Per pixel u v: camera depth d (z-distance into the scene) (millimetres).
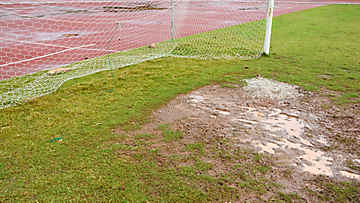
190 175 2943
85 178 2900
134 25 13414
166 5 16453
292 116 4320
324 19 14859
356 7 18625
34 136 3775
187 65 7250
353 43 9453
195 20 15016
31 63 7617
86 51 9008
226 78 6133
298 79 5992
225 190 2727
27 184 2816
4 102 4953
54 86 5738
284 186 2791
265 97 5066
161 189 2740
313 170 3047
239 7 18094
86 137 3729
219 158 3250
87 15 15180
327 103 4770
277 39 10453
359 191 2717
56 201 2584
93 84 5863
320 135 3760
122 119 4246
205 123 4102
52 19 13938
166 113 4453
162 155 3307
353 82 5766
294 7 20453
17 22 12859
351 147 3469
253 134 3791
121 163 3152
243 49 8930
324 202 2576
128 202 2568
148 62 7637
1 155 3322
